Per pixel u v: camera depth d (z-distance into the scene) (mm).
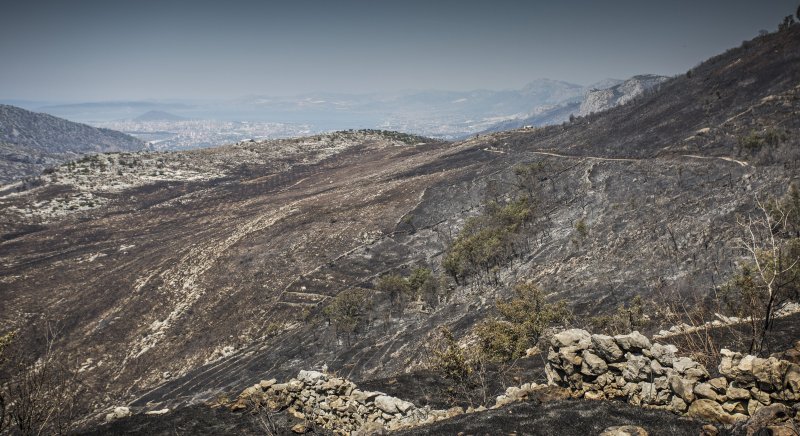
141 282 145250
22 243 184625
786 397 10398
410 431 15148
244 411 19766
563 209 116500
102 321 124688
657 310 45531
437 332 75875
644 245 76750
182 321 122375
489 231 110312
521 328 35062
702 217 76312
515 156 183500
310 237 157875
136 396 90375
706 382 11969
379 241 146125
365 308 104500
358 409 18250
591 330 42594
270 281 135125
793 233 49625
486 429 13336
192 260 157250
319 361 86250
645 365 13422
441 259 123938
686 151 123188
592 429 12000
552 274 81500
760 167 91438
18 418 12211
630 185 112375
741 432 10102
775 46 175125
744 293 20547
